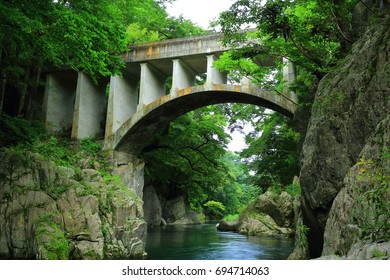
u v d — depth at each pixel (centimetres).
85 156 2314
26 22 1170
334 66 1262
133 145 2556
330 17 1317
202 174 3419
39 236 1348
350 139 1000
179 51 2312
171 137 2898
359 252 559
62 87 2703
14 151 1628
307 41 1439
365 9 1354
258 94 2119
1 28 1219
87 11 1616
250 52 1544
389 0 1148
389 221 590
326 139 1073
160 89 2600
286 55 1528
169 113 2456
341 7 1298
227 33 1459
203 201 5353
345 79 1080
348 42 1335
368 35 1106
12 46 1361
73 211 1475
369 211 642
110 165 2381
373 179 687
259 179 3023
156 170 3164
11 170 1562
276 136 2653
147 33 2694
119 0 2452
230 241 2170
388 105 892
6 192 1528
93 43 1487
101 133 2634
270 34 1425
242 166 2989
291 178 2678
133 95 2678
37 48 1371
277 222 2662
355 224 679
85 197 1505
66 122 2711
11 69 2103
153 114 2383
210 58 2244
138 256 1562
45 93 2569
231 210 5853
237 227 2964
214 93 2252
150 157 2969
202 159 3175
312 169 1109
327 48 1502
